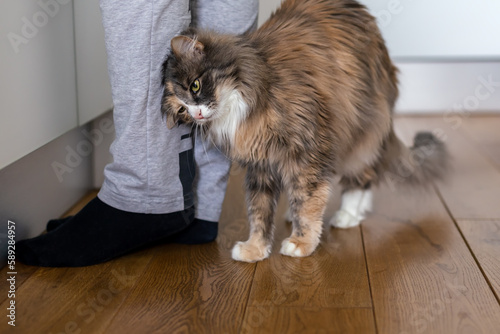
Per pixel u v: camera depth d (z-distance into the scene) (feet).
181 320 4.81
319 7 6.21
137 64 5.30
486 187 8.24
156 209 5.82
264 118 5.49
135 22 5.21
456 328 4.65
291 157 5.72
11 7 5.50
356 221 6.98
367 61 6.26
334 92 5.85
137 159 5.55
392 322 4.76
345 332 4.62
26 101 5.87
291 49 5.70
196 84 5.38
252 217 6.14
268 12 9.36
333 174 6.24
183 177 5.95
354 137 6.29
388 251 6.22
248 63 5.39
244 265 5.90
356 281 5.51
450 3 11.78
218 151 6.18
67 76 6.85
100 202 5.83
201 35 5.50
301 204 6.00
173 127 5.68
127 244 5.90
